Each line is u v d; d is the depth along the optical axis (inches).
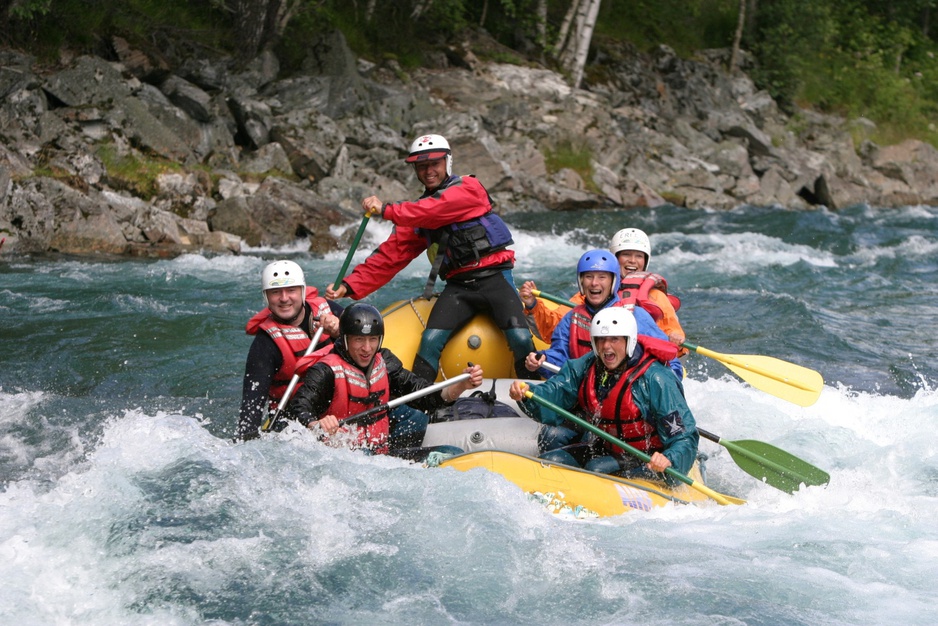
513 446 333.4
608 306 361.1
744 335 583.5
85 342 516.1
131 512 285.6
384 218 384.8
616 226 1006.4
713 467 382.3
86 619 236.8
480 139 1062.4
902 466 370.0
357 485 301.4
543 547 273.0
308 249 819.4
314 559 265.1
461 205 377.7
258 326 346.9
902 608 244.2
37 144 807.1
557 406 326.0
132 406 430.0
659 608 244.7
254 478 305.6
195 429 349.1
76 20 929.5
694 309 649.0
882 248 929.5
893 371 515.5
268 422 334.3
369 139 1047.0
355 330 317.7
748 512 312.5
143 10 1010.7
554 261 824.9
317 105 1048.8
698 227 1026.1
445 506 290.0
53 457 366.9
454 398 343.0
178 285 653.9
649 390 319.0
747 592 252.1
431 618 241.1
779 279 764.6
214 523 281.1
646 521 298.5
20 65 839.1
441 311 382.0
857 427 427.5
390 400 343.0
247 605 244.8
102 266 695.7
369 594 251.1
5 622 231.9
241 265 726.5
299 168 976.9
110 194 784.3
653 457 308.0
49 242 736.3
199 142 930.1
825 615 241.1
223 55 1045.8
